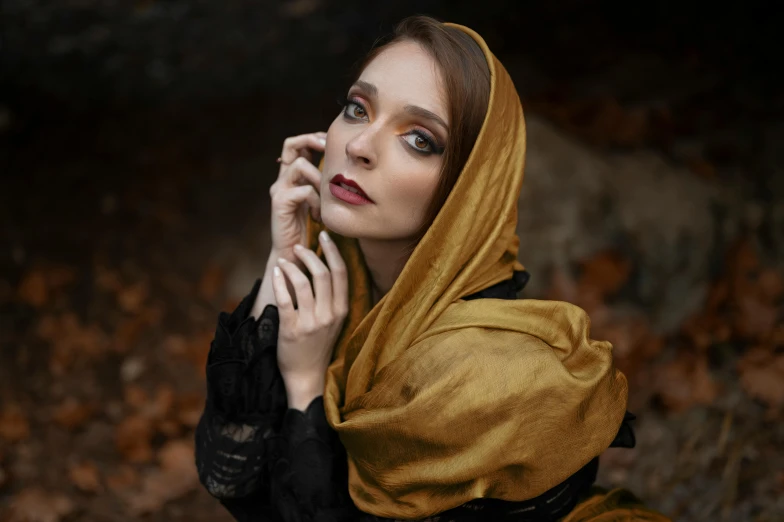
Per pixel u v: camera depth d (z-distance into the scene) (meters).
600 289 3.63
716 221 3.76
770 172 3.96
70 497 3.14
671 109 4.37
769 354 3.29
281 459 1.80
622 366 3.38
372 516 1.70
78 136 4.98
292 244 1.90
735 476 2.86
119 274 4.21
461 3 5.17
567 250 3.68
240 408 1.81
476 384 1.57
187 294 4.12
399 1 5.07
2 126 4.97
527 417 1.56
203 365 3.75
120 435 3.36
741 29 4.81
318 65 5.09
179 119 5.07
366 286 1.86
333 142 1.67
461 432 1.57
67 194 4.65
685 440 3.04
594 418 1.60
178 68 5.22
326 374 1.82
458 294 1.69
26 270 4.23
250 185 4.63
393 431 1.61
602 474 2.97
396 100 1.60
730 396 3.18
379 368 1.68
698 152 4.12
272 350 1.82
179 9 5.00
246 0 4.98
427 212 1.66
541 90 4.65
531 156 3.85
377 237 1.67
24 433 3.40
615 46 4.90
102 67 5.22
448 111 1.60
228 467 1.81
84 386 3.67
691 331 3.52
